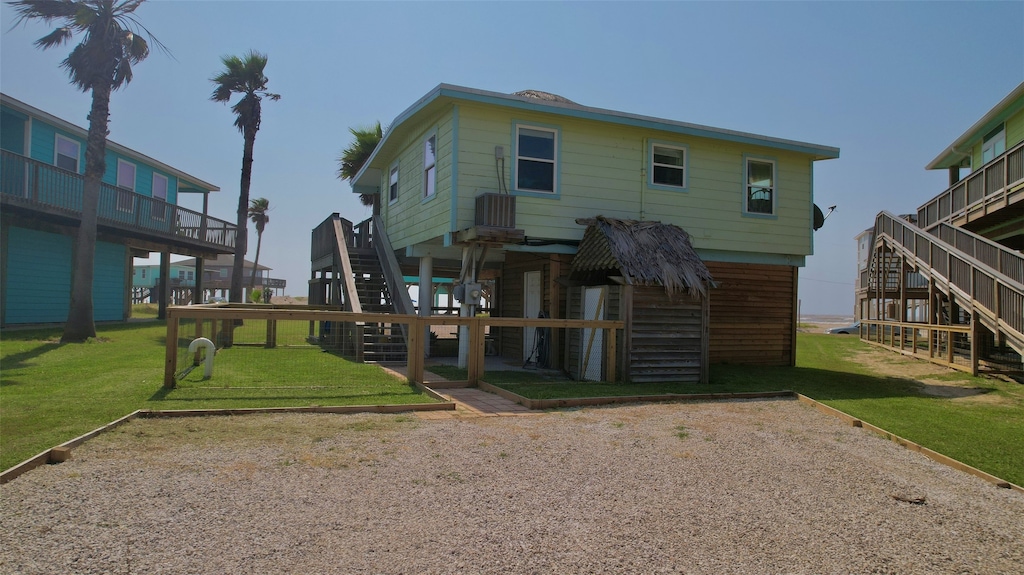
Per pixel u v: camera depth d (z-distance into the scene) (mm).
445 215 11664
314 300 19406
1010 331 11469
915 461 6023
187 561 3338
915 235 16484
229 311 8062
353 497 4391
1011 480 5473
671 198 13070
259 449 5402
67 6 13914
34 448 5070
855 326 32500
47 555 3320
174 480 4559
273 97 23031
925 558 3816
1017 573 3650
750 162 13906
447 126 11688
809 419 7781
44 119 18609
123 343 14609
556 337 12492
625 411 7797
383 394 8094
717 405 8531
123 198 19094
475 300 11625
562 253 12289
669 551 3754
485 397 8477
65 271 19484
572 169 12234
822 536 4090
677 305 10617
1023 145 14023
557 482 4914
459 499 4449
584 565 3516
